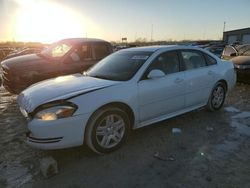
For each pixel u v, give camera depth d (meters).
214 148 3.93
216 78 5.52
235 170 3.30
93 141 3.60
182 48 5.01
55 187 3.01
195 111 5.77
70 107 3.37
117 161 3.57
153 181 3.10
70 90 3.71
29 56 7.27
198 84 5.09
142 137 4.35
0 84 9.31
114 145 3.82
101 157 3.69
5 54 29.42
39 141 3.35
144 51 4.72
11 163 3.55
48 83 4.24
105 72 4.52
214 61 5.64
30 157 3.71
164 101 4.46
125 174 3.25
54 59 6.85
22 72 6.39
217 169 3.33
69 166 3.46
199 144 4.07
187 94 4.89
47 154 3.79
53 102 3.41
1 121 5.27
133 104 3.99
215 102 5.69
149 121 4.34
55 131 3.31
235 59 9.55
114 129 3.82
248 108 6.06
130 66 4.39
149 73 4.19
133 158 3.65
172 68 4.69
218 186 2.98
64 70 6.72
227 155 3.70
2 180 3.15
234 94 7.67
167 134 4.47
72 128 3.40
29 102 3.65
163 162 3.52
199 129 4.70
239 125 4.91
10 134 4.55
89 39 7.58
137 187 2.99
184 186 2.99
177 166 3.42
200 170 3.31
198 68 5.18
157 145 4.05
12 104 6.76
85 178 3.18
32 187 3.01
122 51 5.18
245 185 2.99
